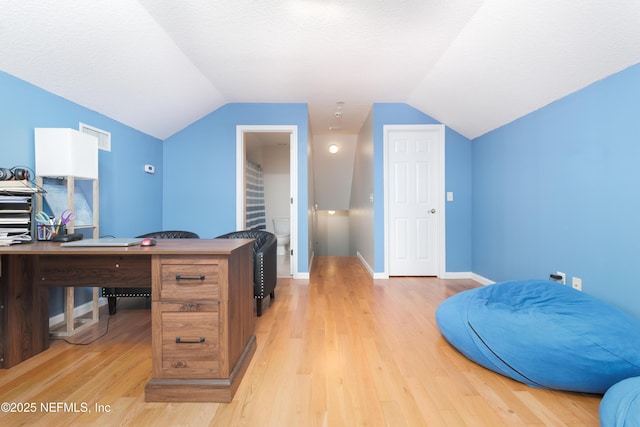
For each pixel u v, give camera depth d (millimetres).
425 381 1624
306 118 4027
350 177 6523
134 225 3400
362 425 1291
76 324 2414
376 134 4094
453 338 1905
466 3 2047
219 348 1485
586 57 2012
